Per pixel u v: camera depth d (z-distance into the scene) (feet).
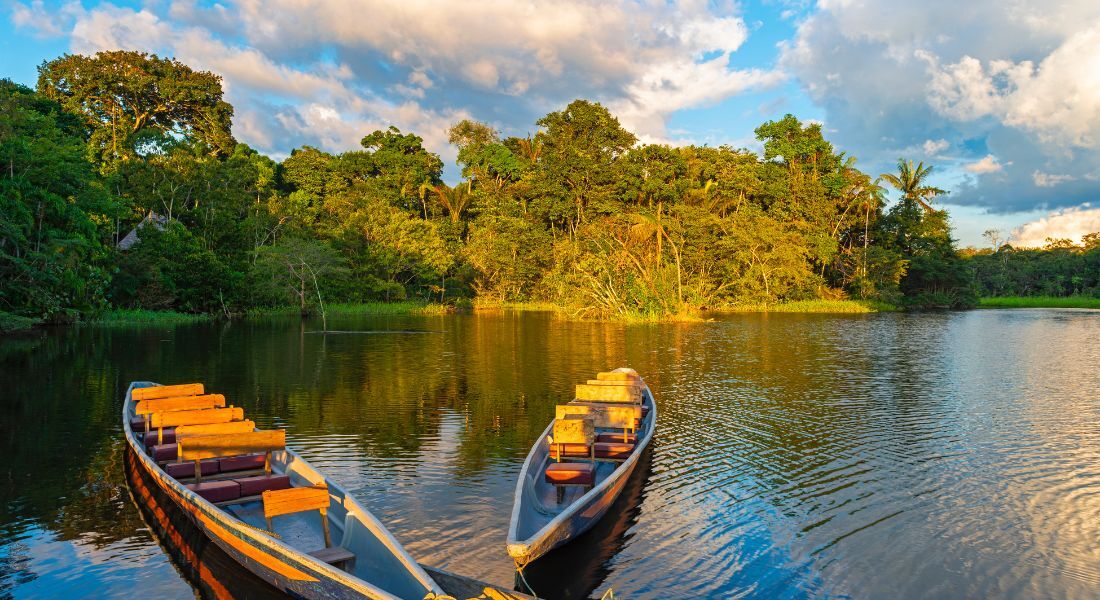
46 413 44.83
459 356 77.66
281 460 28.81
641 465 33.37
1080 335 113.60
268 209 177.27
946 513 27.35
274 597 19.93
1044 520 26.63
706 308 188.65
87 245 113.39
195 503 23.24
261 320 140.77
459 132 263.90
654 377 62.64
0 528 25.18
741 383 59.52
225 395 52.29
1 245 100.89
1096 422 44.01
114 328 113.70
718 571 22.02
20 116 108.58
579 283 160.66
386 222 198.90
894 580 21.49
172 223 147.02
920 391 55.77
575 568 22.08
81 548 23.41
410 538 24.30
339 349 84.94
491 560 22.52
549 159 227.81
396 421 43.39
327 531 21.56
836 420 44.45
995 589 20.90
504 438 39.01
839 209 234.99
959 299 243.60
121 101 229.04
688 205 216.33
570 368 67.97
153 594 20.15
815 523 26.16
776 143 234.79
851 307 198.29
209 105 244.83
